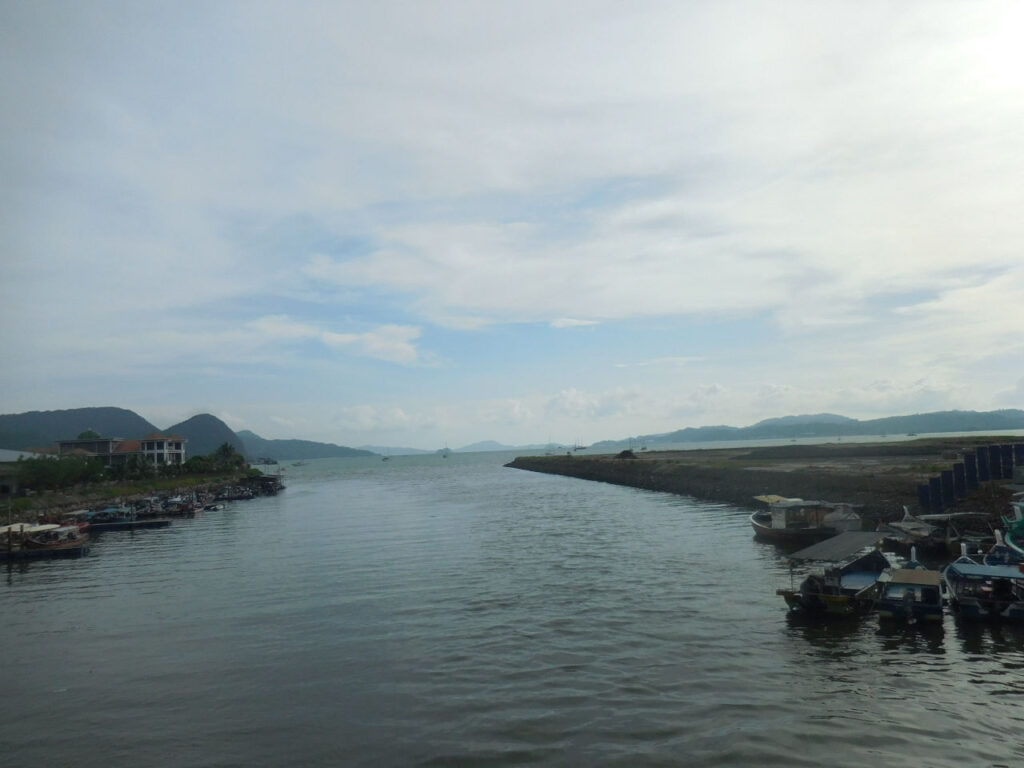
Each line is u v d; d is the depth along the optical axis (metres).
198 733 17.89
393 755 16.20
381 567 38.88
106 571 43.47
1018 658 20.88
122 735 17.98
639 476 102.56
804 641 22.88
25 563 48.31
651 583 31.55
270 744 17.08
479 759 15.83
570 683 19.88
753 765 15.14
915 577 25.31
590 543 44.12
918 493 44.72
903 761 15.20
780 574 32.91
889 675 19.86
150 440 155.50
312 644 24.70
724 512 60.22
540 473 163.38
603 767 15.29
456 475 166.75
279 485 123.62
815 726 16.81
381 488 121.12
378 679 20.91
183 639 26.28
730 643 22.83
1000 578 24.98
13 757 17.00
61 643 26.64
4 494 88.81
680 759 15.48
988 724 16.77
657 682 19.72
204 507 86.25
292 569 39.94
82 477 104.00
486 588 31.86
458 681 20.41
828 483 59.72
